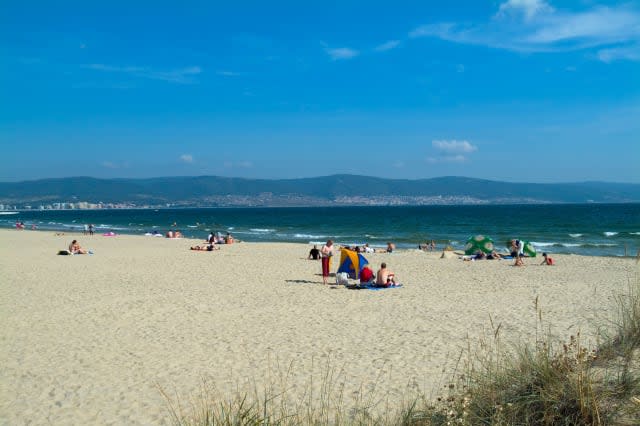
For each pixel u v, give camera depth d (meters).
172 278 19.17
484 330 10.48
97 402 7.09
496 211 144.88
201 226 80.75
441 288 16.44
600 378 4.88
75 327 11.45
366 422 5.67
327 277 19.25
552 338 9.34
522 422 4.50
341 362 8.59
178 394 7.30
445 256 27.28
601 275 18.83
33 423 6.48
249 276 19.69
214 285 17.39
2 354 9.44
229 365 8.62
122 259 26.67
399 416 5.55
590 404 4.36
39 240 43.59
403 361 8.51
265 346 9.75
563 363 5.01
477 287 16.55
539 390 4.66
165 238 46.88
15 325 11.67
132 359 9.04
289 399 6.88
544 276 18.95
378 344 9.69
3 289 16.69
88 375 8.22
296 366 8.47
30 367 8.66
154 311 13.08
